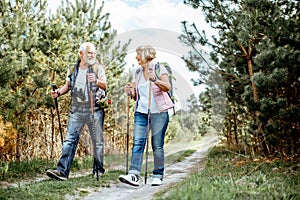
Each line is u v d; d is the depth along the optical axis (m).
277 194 4.10
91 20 10.82
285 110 8.33
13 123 7.97
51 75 9.23
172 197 3.89
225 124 12.10
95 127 5.93
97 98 5.91
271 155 9.56
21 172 7.18
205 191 3.86
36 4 10.56
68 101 9.88
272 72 8.09
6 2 8.92
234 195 3.96
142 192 5.05
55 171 5.82
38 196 4.51
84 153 8.58
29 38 8.60
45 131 9.77
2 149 7.71
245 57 11.16
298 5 9.27
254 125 9.56
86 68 5.90
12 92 8.50
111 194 5.00
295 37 8.02
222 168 7.52
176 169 7.58
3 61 7.50
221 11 10.59
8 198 4.35
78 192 4.99
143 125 5.51
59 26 9.23
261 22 9.12
